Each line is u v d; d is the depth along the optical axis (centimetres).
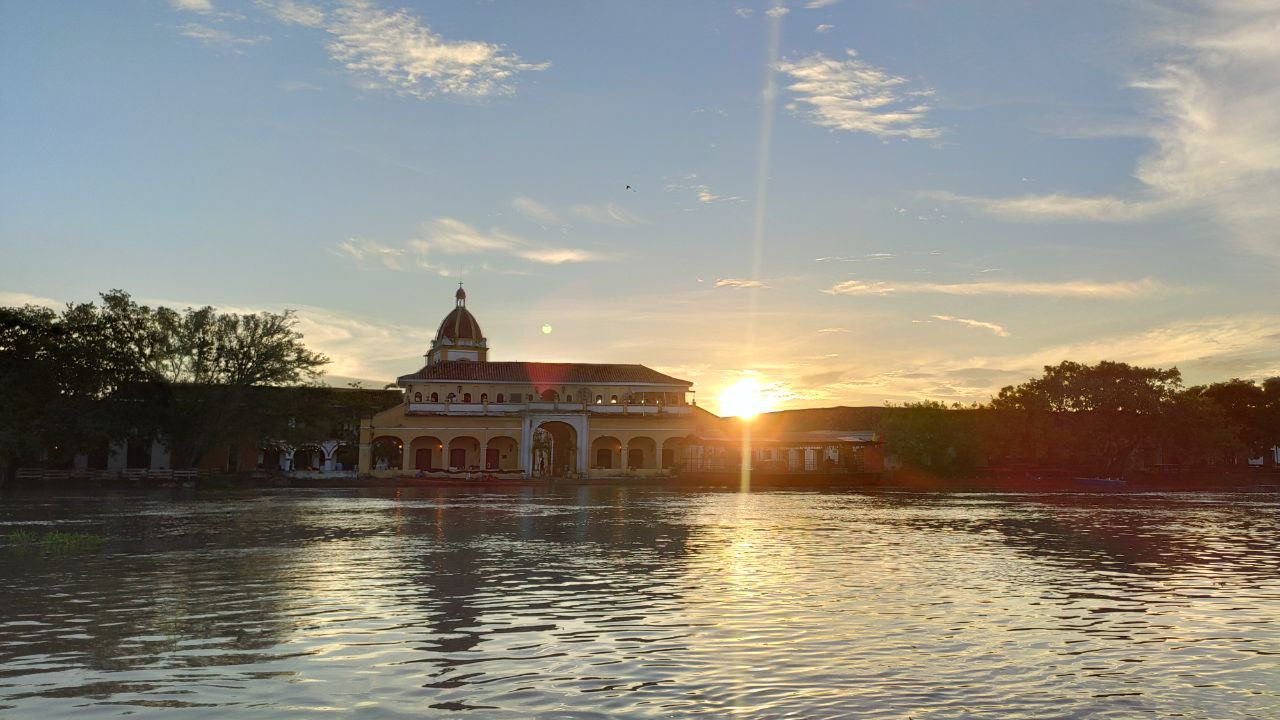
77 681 1141
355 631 1475
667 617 1611
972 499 6975
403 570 2294
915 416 10588
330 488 8025
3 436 6775
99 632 1460
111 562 2458
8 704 1034
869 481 9881
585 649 1339
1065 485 10088
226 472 8650
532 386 10669
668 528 3753
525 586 2006
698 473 9562
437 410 10106
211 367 8219
